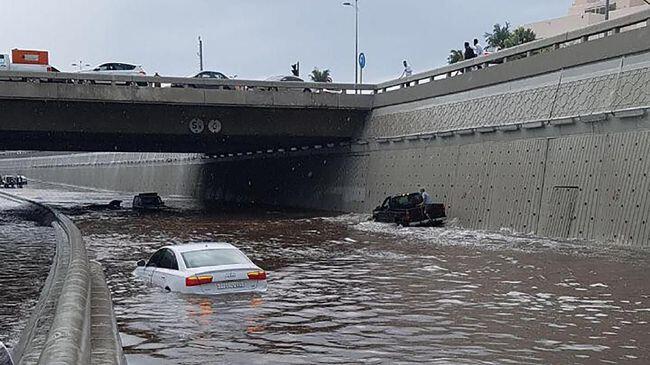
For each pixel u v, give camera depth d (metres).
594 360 9.19
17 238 28.34
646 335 10.59
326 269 18.86
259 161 61.12
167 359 9.32
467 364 9.02
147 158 86.19
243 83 40.56
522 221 27.92
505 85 30.92
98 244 26.31
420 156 37.06
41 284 16.42
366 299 14.09
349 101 42.78
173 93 39.06
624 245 22.31
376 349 9.88
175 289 14.72
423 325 11.50
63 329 6.09
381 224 34.41
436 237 27.61
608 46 24.98
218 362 9.17
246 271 14.87
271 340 10.46
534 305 13.16
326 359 9.30
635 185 22.38
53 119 38.28
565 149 26.12
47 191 91.81
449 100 35.09
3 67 43.59
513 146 29.25
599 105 24.83
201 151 63.41
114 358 7.02
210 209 51.22
